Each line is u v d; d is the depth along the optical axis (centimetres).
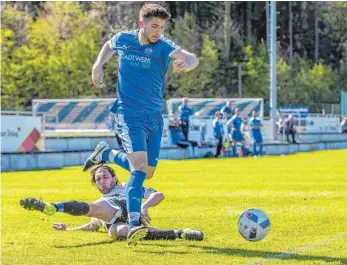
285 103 8481
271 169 2647
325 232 1016
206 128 4019
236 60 8475
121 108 897
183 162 3259
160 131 918
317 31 9631
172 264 775
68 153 3073
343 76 9156
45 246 910
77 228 1038
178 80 7775
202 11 9094
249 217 888
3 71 6900
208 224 1110
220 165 2972
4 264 796
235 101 5216
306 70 8912
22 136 2886
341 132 5922
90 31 7525
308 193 1642
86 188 1878
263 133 4853
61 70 7225
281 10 9806
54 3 7700
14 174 2478
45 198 1599
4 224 1143
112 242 927
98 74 935
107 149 987
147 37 880
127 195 859
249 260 794
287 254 831
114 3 8506
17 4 8212
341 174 2334
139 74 888
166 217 1202
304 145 4669
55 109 5522
